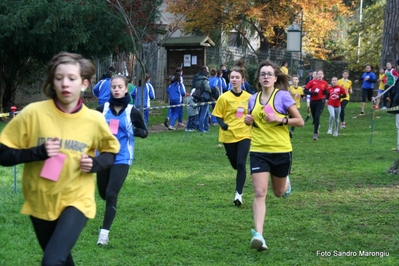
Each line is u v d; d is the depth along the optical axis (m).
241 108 8.77
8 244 6.68
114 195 6.79
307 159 13.50
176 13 31.67
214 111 8.98
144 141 16.56
